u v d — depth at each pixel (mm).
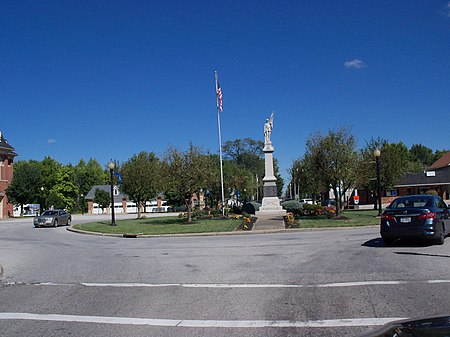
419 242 15242
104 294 9055
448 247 13680
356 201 44938
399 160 43000
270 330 6227
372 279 9359
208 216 36594
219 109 39031
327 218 30281
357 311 7012
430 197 15055
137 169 42812
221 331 6254
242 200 72188
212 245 17781
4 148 68188
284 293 8508
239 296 8414
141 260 14008
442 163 75625
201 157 31156
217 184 48188
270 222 27922
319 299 7910
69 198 99062
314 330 6145
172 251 16188
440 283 8648
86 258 15148
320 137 29859
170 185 31031
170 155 31000
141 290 9312
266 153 40625
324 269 10875
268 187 39812
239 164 114812
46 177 95000
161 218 42031
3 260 15422
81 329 6586
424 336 2797
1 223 48969
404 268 10430
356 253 13344
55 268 12961
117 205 88750
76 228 33000
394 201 15242
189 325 6605
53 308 8000
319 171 30062
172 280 10297
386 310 6965
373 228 23109
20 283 10625
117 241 22219
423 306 7062
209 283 9766
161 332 6293
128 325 6711
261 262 12500
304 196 110812
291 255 13664
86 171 122688
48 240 24234
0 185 67562
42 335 6352
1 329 6711
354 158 29500
